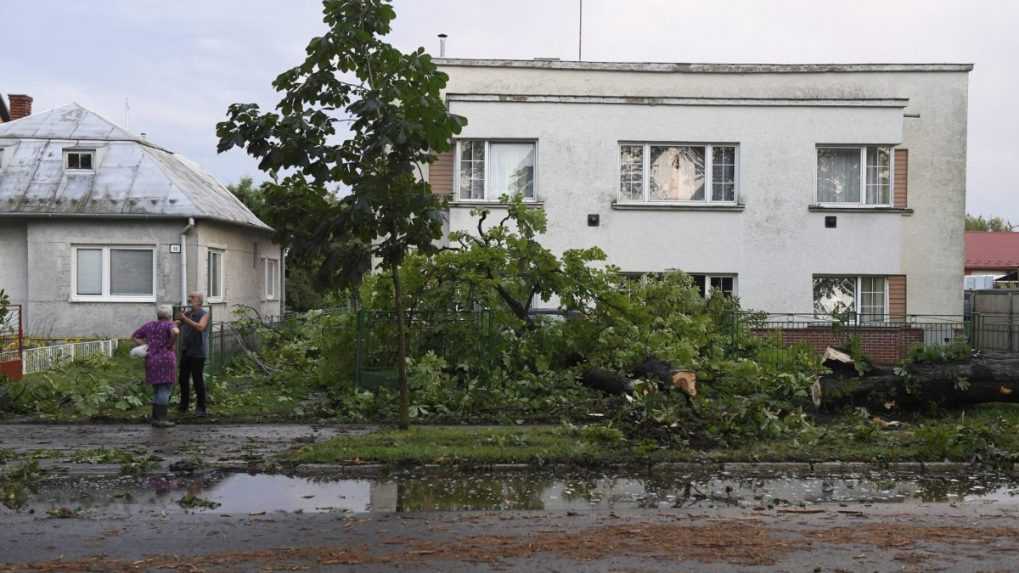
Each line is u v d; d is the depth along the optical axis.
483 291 15.59
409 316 15.45
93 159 23.95
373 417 13.65
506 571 6.57
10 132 24.61
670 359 14.27
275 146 11.12
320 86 11.20
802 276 22.48
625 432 11.55
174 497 9.14
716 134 22.44
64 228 22.70
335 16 11.29
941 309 23.48
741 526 7.97
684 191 22.64
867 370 13.59
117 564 6.79
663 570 6.61
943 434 11.02
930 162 23.62
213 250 25.16
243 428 12.84
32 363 16.89
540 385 14.83
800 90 24.02
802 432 11.91
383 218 11.27
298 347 19.28
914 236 23.56
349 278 11.63
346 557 6.95
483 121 22.25
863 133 22.41
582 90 24.14
